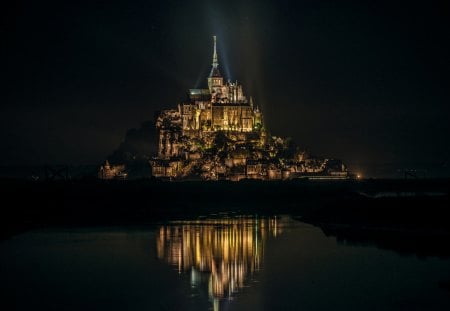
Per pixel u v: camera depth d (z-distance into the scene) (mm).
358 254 123750
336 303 88812
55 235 160000
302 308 87062
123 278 106312
